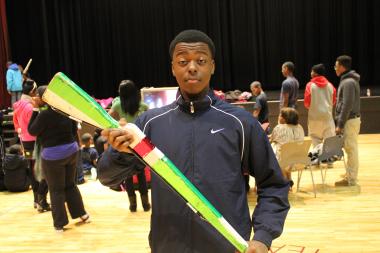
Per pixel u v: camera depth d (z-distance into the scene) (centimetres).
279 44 1177
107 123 108
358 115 482
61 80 101
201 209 114
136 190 521
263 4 1170
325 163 606
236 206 128
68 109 105
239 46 1187
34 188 482
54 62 1191
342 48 1154
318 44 1165
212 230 126
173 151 132
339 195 460
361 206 422
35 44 1163
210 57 132
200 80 129
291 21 1165
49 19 1173
